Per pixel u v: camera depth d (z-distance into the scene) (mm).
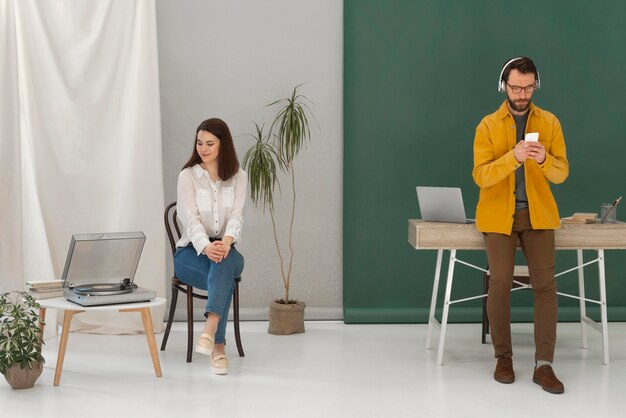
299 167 5203
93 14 4766
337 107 5191
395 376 3840
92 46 4754
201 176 4160
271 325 4816
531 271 3891
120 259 3836
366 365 4047
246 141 5172
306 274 5246
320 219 5230
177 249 4203
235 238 4043
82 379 3748
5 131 4293
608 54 5227
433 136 5188
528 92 3805
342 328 5004
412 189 5195
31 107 4668
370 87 5152
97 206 4793
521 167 3943
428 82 5172
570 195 5266
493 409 3332
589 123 5246
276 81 5160
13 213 4328
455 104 5184
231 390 3578
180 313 5160
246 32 5137
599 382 3770
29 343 3564
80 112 4750
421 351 4371
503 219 3873
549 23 5191
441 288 5246
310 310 5234
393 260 5219
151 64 4816
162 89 5121
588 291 5289
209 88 5141
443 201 4137
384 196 5199
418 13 5152
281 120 5172
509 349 3838
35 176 4660
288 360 4141
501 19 5180
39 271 4641
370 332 4883
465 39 5172
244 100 5156
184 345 4496
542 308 3801
